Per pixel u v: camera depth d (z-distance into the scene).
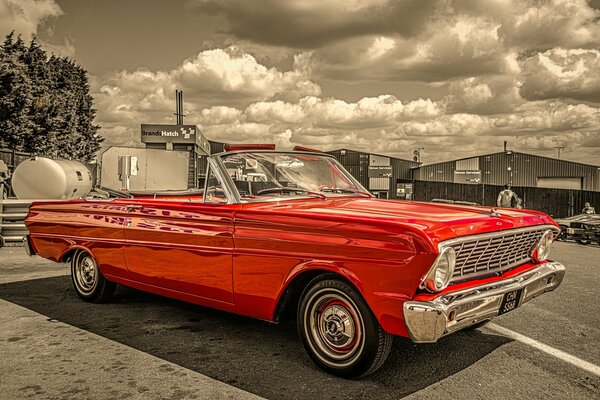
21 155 18.72
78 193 12.55
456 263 3.32
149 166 15.80
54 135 28.23
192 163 17.80
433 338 3.00
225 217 4.02
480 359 3.86
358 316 3.35
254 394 3.24
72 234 5.44
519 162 60.75
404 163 66.12
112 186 10.84
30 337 4.32
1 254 8.87
